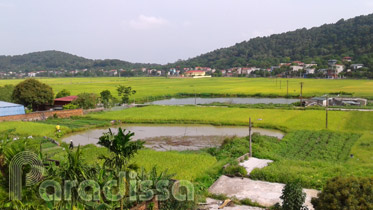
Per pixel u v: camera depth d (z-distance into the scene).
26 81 60.47
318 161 25.06
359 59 170.75
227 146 31.45
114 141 13.75
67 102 64.25
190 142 36.31
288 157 27.67
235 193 18.98
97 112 59.19
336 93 83.81
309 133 36.81
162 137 39.12
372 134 35.12
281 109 58.72
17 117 48.66
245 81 151.12
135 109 61.88
